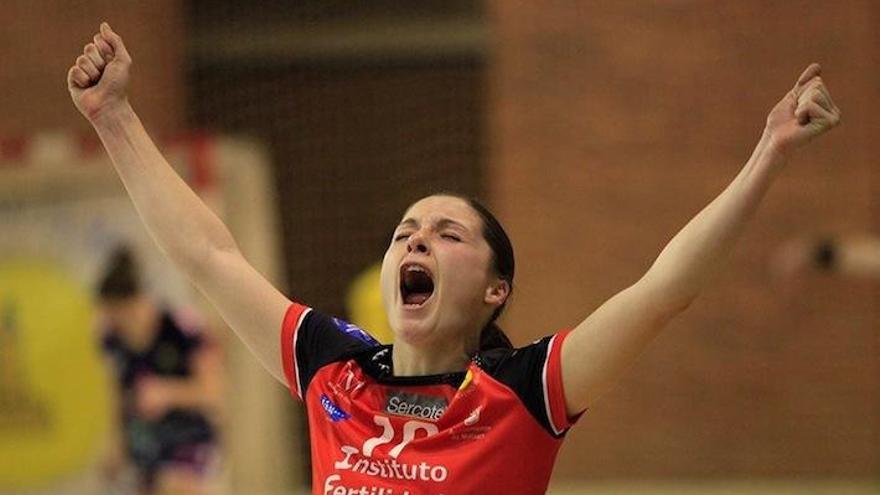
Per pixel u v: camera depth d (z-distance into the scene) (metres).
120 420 17.92
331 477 6.85
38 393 18.11
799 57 22.56
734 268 22.61
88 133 23.72
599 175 22.88
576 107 22.94
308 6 26.19
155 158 7.72
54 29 23.75
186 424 17.75
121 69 7.68
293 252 25.80
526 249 22.94
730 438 22.59
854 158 22.47
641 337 6.54
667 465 22.66
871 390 22.47
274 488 17.92
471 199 7.46
